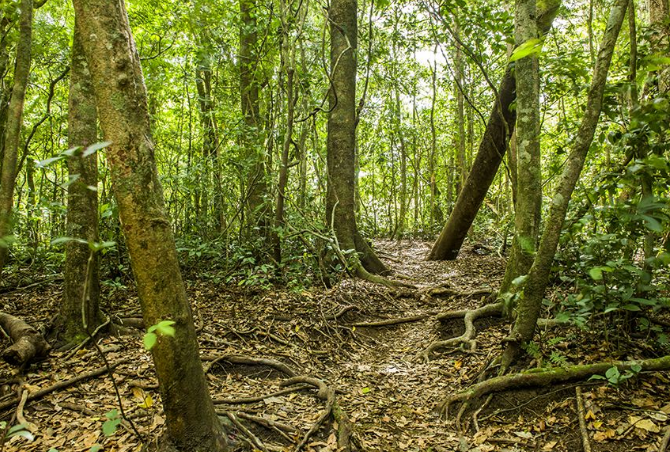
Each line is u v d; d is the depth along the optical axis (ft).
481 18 21.79
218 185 26.20
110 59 6.81
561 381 11.27
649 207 9.87
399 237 47.03
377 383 14.51
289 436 10.38
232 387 13.09
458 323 18.37
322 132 39.73
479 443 10.41
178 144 33.32
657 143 11.50
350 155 27.35
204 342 15.81
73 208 14.88
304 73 25.77
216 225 27.63
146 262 7.30
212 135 29.55
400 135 48.08
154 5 24.61
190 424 8.30
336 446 10.14
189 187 24.44
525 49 5.52
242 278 22.97
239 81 30.25
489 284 24.25
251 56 28.04
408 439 11.01
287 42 21.38
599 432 9.63
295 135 28.86
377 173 68.69
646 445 8.98
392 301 22.90
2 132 20.76
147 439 9.53
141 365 13.41
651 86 14.12
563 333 13.67
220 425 9.20
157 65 26.53
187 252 24.29
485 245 38.60
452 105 54.39
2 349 13.84
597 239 11.10
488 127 28.68
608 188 11.27
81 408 11.06
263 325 17.70
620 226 11.36
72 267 14.99
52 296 20.39
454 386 13.47
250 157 24.34
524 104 16.60
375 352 17.63
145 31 26.86
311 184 37.32
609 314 13.04
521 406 11.23
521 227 17.26
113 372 12.98
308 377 13.37
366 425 11.59
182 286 7.83
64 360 13.67
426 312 21.18
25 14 10.93
